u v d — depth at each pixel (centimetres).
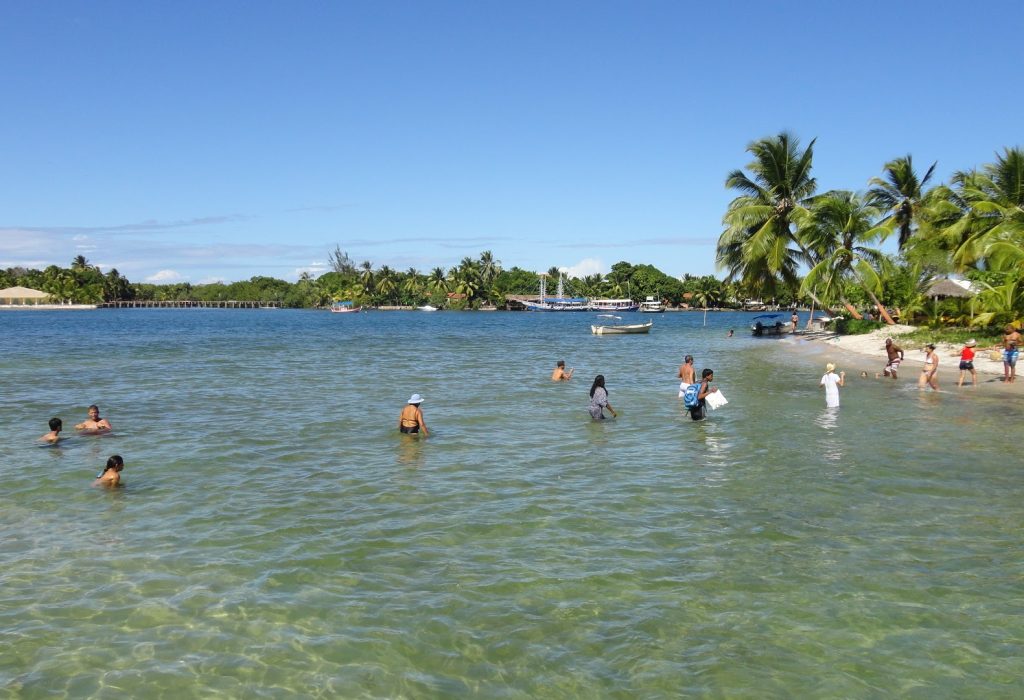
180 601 836
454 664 706
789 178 5812
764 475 1388
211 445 1691
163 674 687
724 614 802
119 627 775
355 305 19288
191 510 1177
